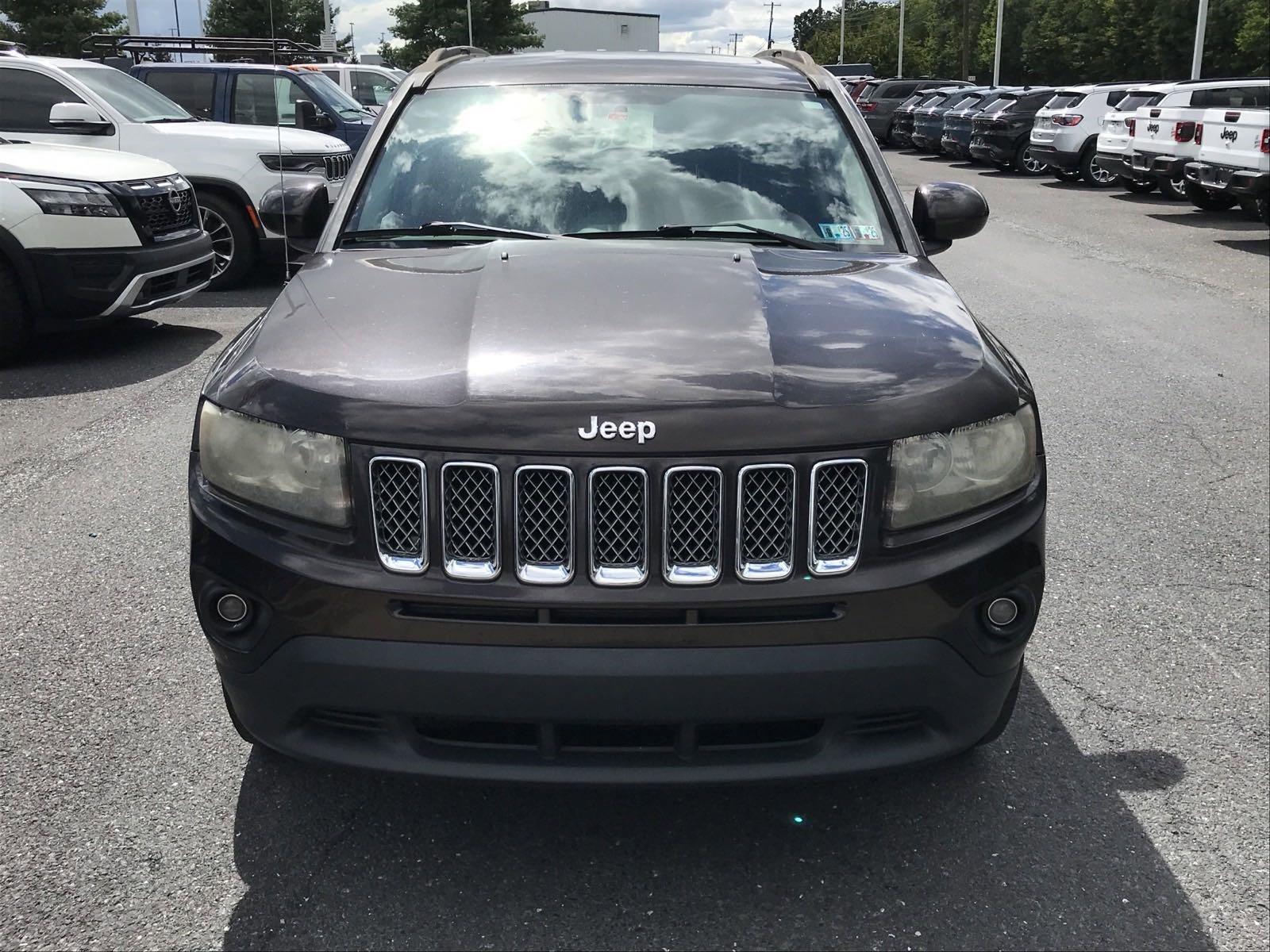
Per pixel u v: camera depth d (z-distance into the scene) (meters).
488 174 3.50
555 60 4.05
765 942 2.45
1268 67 53.09
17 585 4.17
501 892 2.60
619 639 2.28
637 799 2.95
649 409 2.29
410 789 2.97
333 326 2.66
